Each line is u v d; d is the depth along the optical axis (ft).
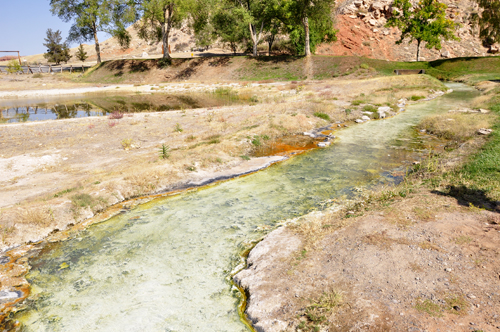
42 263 22.86
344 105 75.46
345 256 19.31
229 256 22.49
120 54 289.74
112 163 43.42
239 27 168.45
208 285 19.57
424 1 155.12
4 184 37.93
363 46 219.61
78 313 17.75
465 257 17.52
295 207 29.25
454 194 26.20
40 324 17.15
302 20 160.97
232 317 16.89
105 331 16.30
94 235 26.32
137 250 23.73
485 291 14.89
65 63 253.24
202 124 63.87
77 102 112.98
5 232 25.64
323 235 22.50
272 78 151.12
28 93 140.97
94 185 33.83
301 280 18.02
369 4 237.45
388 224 22.26
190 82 155.12
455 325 13.25
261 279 18.98
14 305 18.74
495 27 166.91
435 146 46.73
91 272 21.42
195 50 251.60
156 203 31.83
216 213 28.91
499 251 17.52
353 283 16.84
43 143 54.29
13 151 49.98
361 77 134.21
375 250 19.33
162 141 54.24
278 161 42.80
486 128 47.83
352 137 53.72
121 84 166.40
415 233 20.61
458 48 209.36
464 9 230.89
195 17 172.65
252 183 35.78
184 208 30.30
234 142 48.44
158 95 127.44
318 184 34.53
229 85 140.67
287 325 15.12
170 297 18.62
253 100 97.09
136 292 19.19
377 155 43.96
